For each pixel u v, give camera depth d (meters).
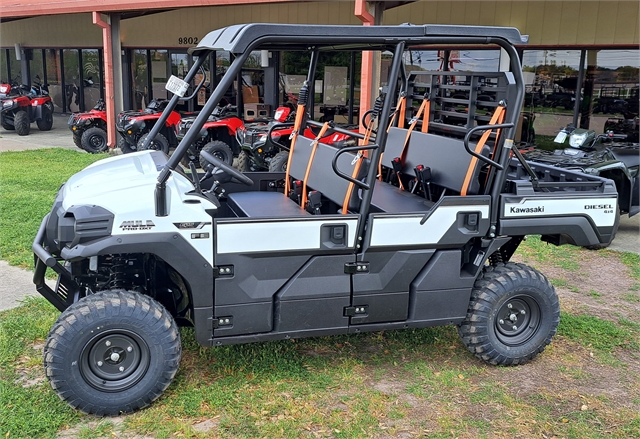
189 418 3.07
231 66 3.00
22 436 2.88
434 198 4.08
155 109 10.84
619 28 9.15
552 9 9.57
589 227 3.67
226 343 3.21
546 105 10.07
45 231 3.31
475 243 3.62
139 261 3.42
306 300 3.26
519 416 3.20
